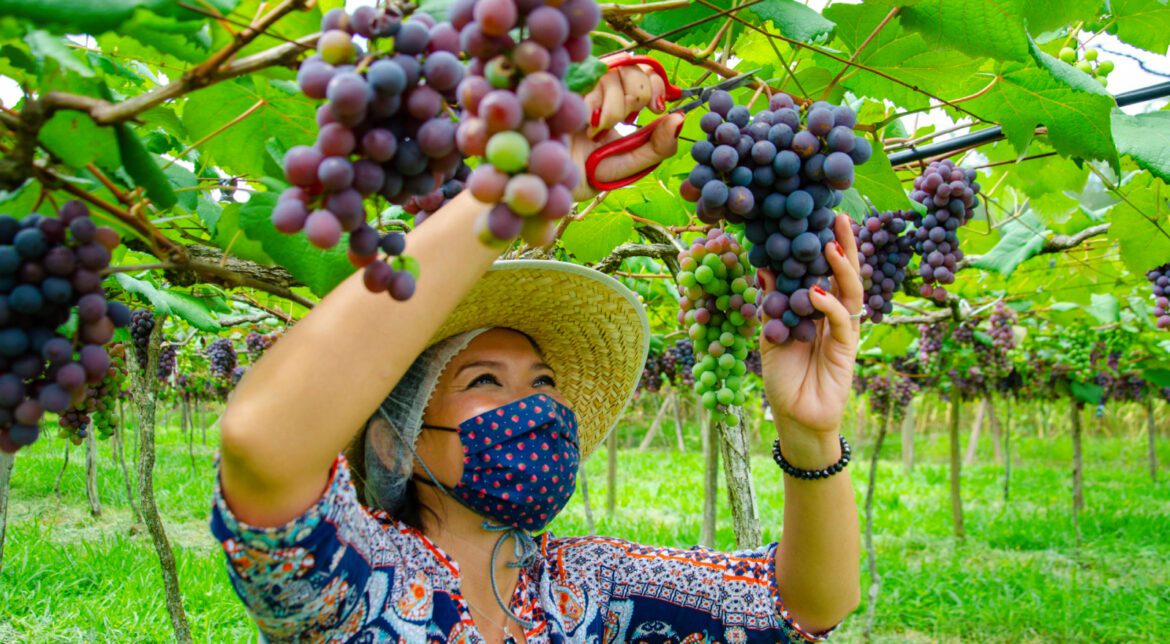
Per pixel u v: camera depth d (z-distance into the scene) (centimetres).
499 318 179
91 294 98
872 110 278
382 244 90
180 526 829
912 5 178
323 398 110
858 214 167
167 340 521
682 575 181
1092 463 2038
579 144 132
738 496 293
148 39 124
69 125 101
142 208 111
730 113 136
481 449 163
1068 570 819
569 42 85
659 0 178
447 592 154
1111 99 194
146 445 239
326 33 86
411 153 88
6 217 97
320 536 119
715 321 197
